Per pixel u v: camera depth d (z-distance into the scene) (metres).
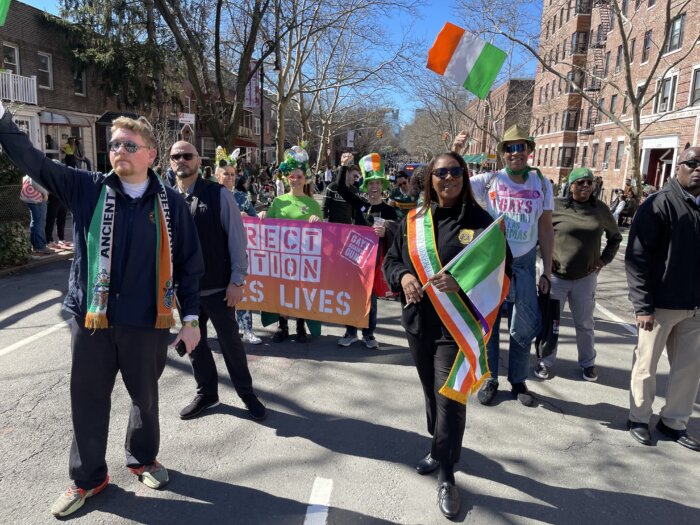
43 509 2.67
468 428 3.69
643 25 27.64
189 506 2.74
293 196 5.50
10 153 2.31
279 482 2.97
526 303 3.96
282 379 4.43
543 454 3.37
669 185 3.35
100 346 2.57
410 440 3.48
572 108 38.66
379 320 6.41
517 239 3.94
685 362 3.47
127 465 2.95
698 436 3.68
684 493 2.99
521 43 17.91
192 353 3.68
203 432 3.51
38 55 21.31
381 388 4.30
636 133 18.31
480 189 4.09
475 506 2.82
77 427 2.64
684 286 3.30
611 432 3.69
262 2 17.95
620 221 20.16
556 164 41.16
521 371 4.13
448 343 2.83
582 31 36.94
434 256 2.84
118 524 2.58
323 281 5.20
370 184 5.61
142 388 2.71
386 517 2.70
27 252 8.83
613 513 2.80
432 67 4.24
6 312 6.26
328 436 3.50
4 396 3.94
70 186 2.48
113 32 22.11
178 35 16.12
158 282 2.57
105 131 25.48
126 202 2.51
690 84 23.28
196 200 3.50
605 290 8.86
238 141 43.19
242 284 3.51
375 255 5.06
